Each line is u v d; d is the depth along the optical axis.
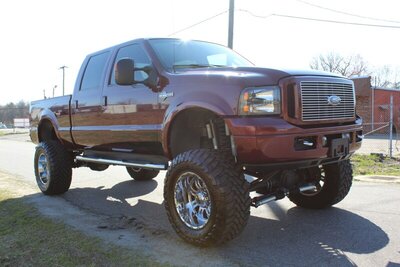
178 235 4.17
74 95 6.30
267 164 3.75
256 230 4.59
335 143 4.06
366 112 27.28
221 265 3.59
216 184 3.72
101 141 5.73
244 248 4.01
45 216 5.36
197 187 4.04
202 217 4.00
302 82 3.82
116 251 3.97
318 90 3.97
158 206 5.93
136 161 5.21
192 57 5.12
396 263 3.59
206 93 4.03
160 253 3.90
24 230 4.76
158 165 4.77
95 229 4.75
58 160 6.61
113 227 4.84
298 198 5.48
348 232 4.45
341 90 4.27
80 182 8.12
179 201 4.17
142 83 4.90
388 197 6.07
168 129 4.41
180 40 5.41
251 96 3.74
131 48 5.33
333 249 3.95
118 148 5.55
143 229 4.72
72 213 5.55
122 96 5.20
